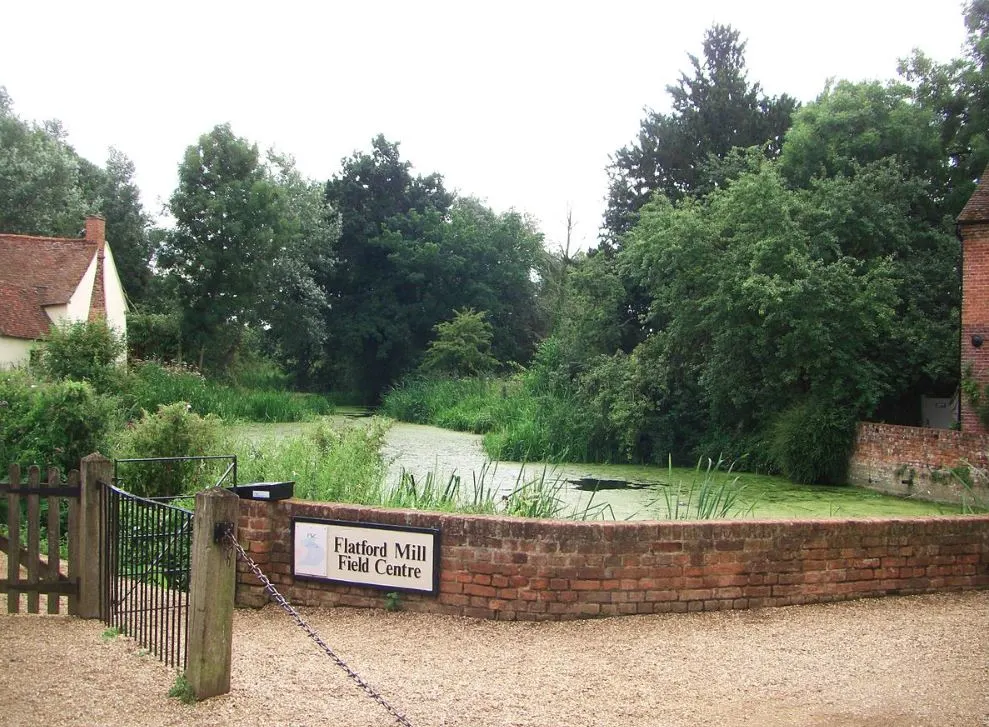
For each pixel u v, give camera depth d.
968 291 21.44
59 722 5.01
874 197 25.55
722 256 25.89
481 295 60.72
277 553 7.88
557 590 7.31
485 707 5.41
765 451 24.81
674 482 22.20
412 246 61.16
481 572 7.37
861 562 8.03
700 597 7.55
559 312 43.78
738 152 39.19
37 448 12.71
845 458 22.53
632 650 6.57
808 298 22.95
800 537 7.83
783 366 24.53
